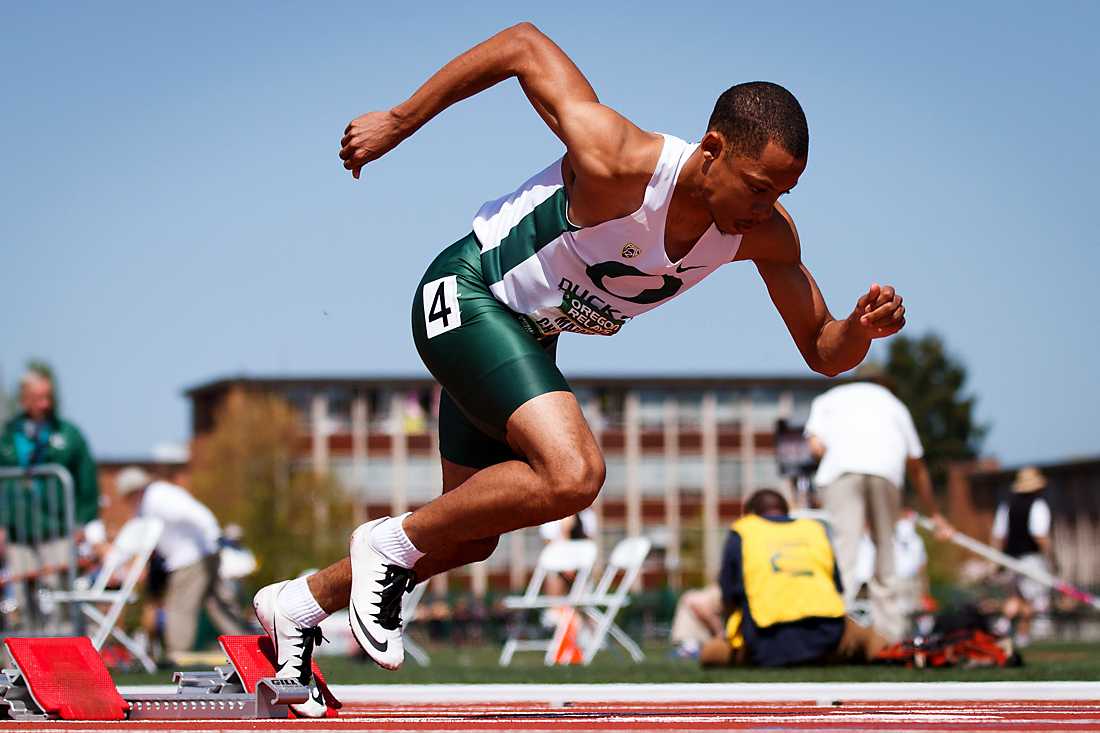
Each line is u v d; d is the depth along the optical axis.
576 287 11.24
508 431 11.04
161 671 27.72
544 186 11.38
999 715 11.18
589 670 23.23
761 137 10.15
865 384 28.61
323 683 11.83
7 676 11.28
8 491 28.94
